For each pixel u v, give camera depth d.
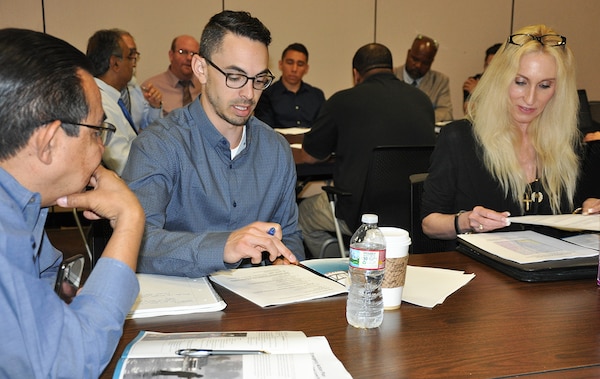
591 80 6.57
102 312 0.96
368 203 2.76
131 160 1.71
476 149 2.07
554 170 2.06
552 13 6.32
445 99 5.36
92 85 0.99
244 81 1.66
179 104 4.80
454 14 6.01
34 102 0.91
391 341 1.13
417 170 2.72
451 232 1.92
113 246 1.04
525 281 1.48
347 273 1.52
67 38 5.02
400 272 1.27
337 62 5.77
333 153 3.31
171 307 1.25
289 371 0.96
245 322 1.21
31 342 0.87
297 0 5.54
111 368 1.01
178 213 1.77
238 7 5.39
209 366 0.96
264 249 1.41
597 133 2.17
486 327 1.20
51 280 1.23
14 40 0.93
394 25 5.86
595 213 1.87
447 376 0.99
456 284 1.45
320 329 1.18
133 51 3.45
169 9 5.21
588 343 1.13
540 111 2.01
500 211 2.07
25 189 0.97
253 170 1.83
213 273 1.51
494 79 2.04
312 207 3.49
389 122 3.05
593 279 1.51
